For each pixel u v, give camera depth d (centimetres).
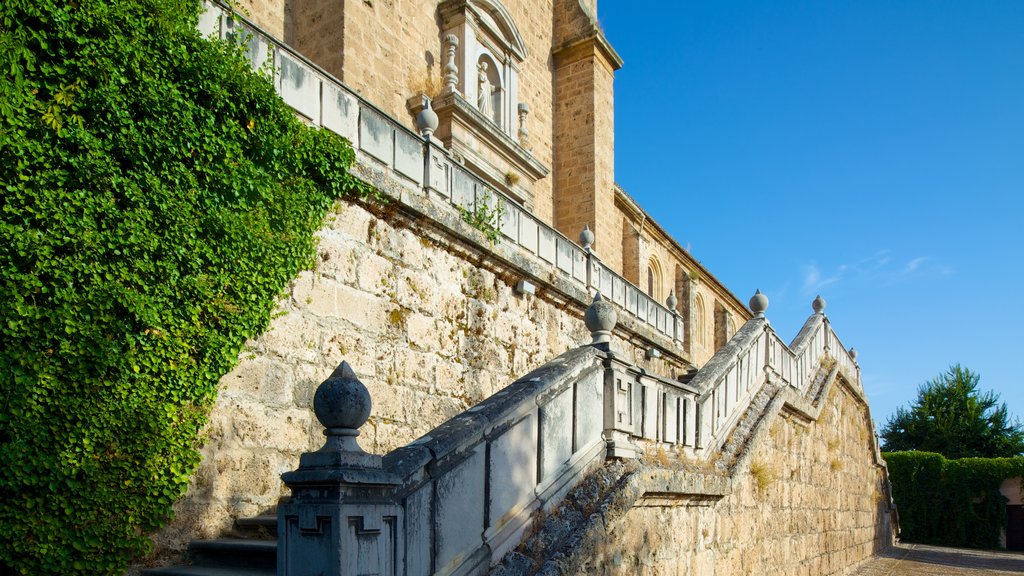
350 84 1338
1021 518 3094
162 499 613
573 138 2286
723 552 854
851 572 1719
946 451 4362
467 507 470
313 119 816
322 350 774
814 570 1352
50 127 578
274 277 723
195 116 674
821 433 1510
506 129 1958
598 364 655
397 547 403
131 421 599
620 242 2717
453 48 1717
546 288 1204
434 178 973
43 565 541
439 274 964
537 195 2178
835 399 1714
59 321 566
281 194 742
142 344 613
